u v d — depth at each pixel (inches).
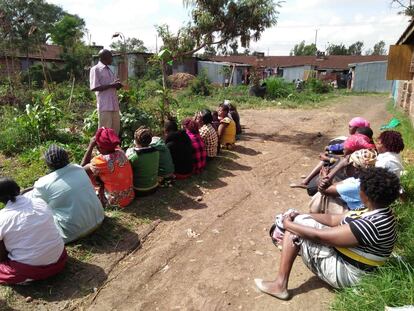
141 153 209.9
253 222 196.4
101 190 200.8
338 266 123.2
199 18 422.0
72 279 144.3
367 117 571.8
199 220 196.9
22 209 133.7
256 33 444.1
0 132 304.0
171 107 520.4
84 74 1043.9
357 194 146.4
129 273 150.3
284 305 130.3
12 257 134.9
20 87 495.8
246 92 865.5
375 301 110.9
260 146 354.6
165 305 132.3
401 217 166.4
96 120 298.8
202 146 260.7
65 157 165.2
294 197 231.0
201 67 1311.5
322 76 1587.1
